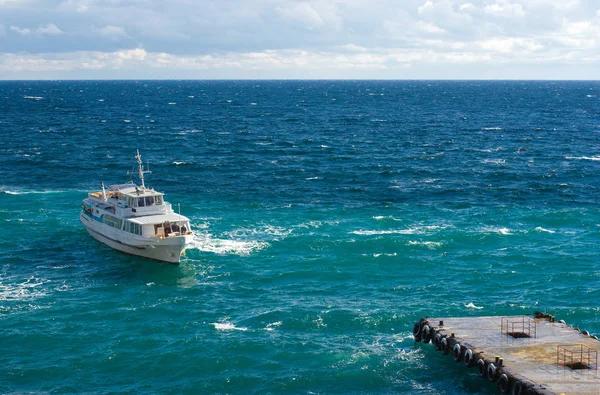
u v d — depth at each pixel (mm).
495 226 98875
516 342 55156
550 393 46312
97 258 84812
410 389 53219
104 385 53500
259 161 161750
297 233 94875
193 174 143250
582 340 55625
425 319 60156
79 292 73125
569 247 88188
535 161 162000
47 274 78812
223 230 96625
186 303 69938
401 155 172625
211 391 52781
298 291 73250
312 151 180000
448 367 56188
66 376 54750
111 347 59562
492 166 154125
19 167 149000
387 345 60156
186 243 80750
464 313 67000
